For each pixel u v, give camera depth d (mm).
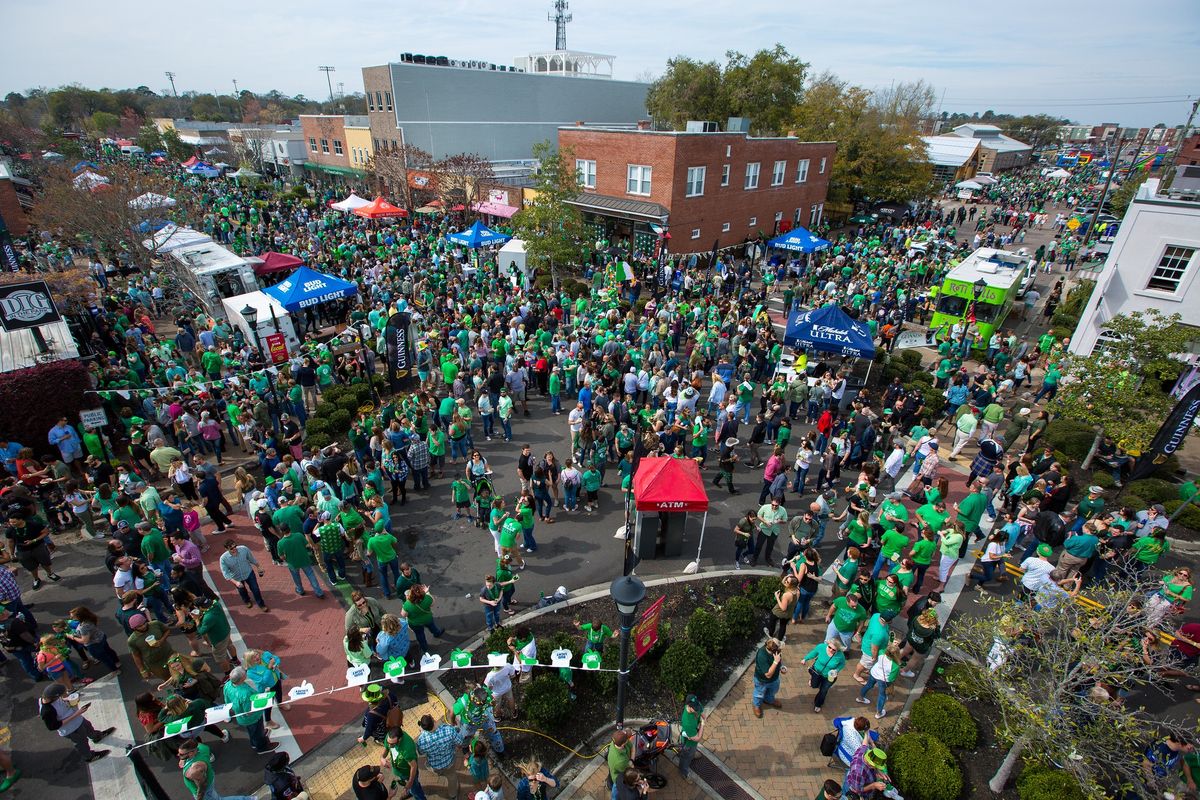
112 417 15727
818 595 11766
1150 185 23234
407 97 46531
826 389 17797
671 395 16547
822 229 45781
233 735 8828
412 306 24656
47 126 72438
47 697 7797
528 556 12602
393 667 8414
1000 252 26797
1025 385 21109
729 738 8891
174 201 32875
